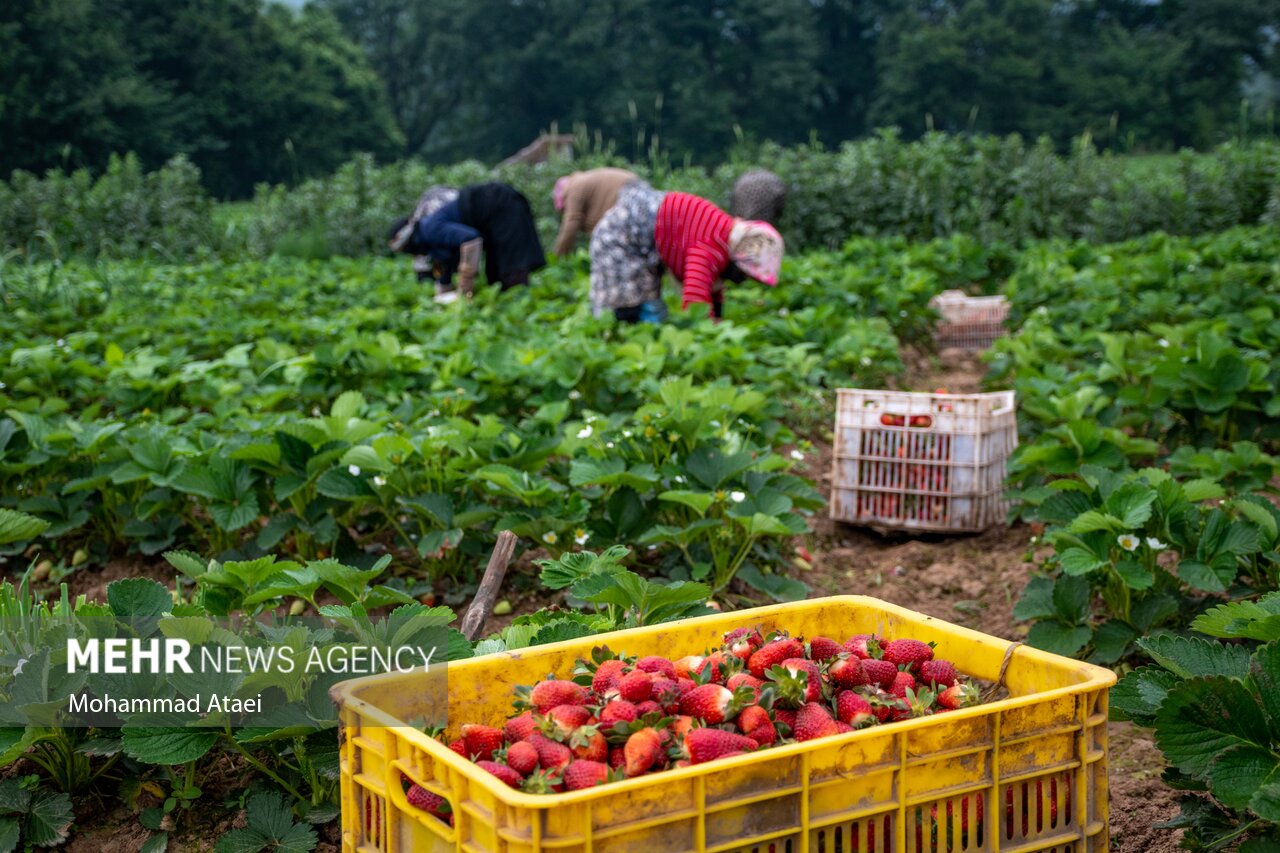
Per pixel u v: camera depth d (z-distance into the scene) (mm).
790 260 13039
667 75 66938
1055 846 2520
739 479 5430
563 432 6992
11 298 12281
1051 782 2533
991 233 18047
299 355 9477
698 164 63469
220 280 14391
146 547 5742
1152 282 11234
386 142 63750
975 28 66250
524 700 2615
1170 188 18672
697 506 4965
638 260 9102
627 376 7672
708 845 2207
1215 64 68312
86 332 10016
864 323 9844
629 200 9055
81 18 49125
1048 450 5762
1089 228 18391
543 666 2852
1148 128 64500
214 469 5426
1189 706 2570
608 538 5285
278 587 3654
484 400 7438
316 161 58594
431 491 5574
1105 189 19047
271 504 5902
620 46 70312
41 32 47281
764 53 68750
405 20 77625
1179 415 6988
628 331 8734
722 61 68375
